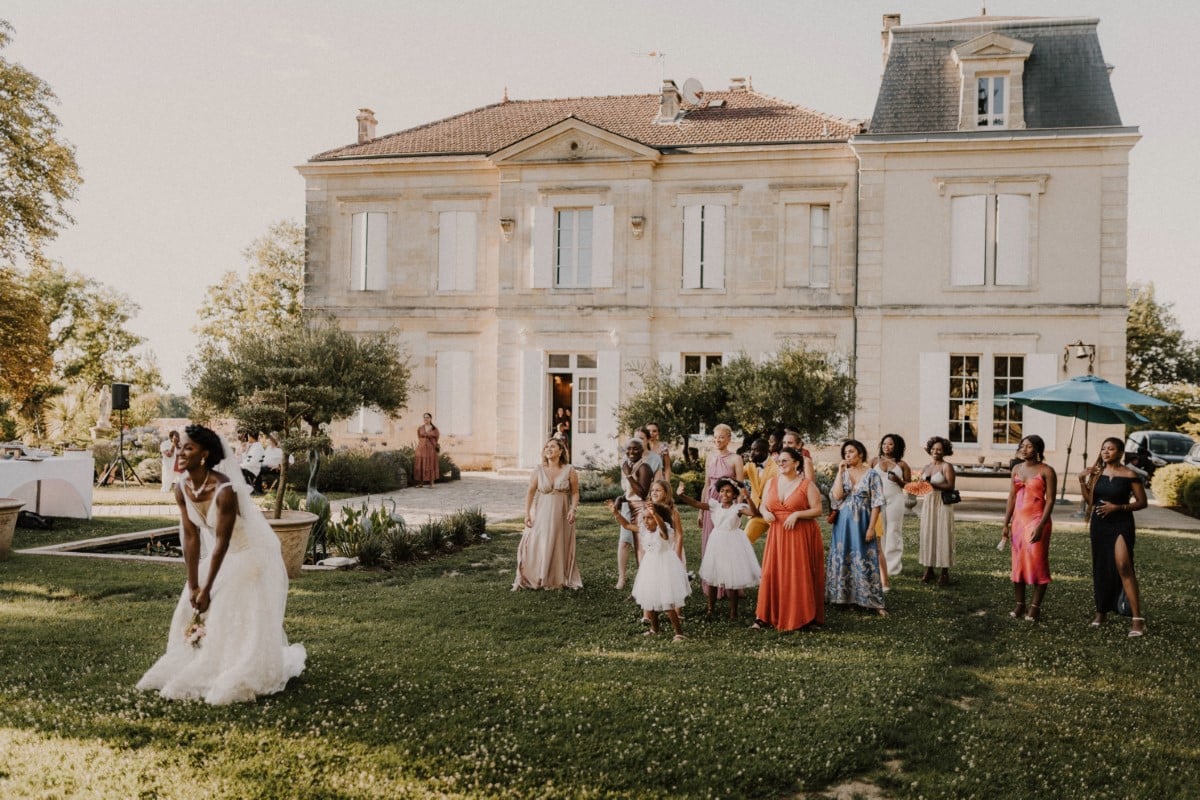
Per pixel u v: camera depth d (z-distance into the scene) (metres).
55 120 25.64
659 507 7.74
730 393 18.70
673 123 26.14
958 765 4.98
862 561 8.73
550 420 25.64
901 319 23.27
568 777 4.68
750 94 27.95
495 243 26.00
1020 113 22.77
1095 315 22.25
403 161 26.00
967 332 22.92
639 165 24.61
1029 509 8.50
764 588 8.07
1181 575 10.80
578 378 25.31
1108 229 22.20
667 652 7.11
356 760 4.78
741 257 24.44
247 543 5.69
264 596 5.73
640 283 24.70
